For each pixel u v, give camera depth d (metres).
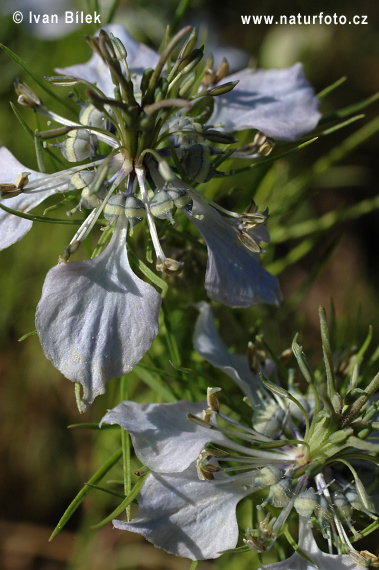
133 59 0.16
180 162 0.14
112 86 0.15
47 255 0.19
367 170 0.30
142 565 0.21
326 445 0.14
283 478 0.14
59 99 0.15
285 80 0.16
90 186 0.14
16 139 0.20
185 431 0.14
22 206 0.14
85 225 0.14
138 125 0.13
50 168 0.16
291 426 0.15
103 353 0.13
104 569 0.20
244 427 0.14
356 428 0.14
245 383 0.15
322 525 0.14
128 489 0.14
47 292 0.13
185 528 0.14
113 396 0.17
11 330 0.20
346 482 0.14
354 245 0.30
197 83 0.16
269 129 0.15
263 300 0.14
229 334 0.16
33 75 0.15
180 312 0.16
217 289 0.14
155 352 0.17
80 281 0.13
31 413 0.21
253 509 0.15
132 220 0.14
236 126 0.15
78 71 0.15
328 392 0.14
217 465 0.14
